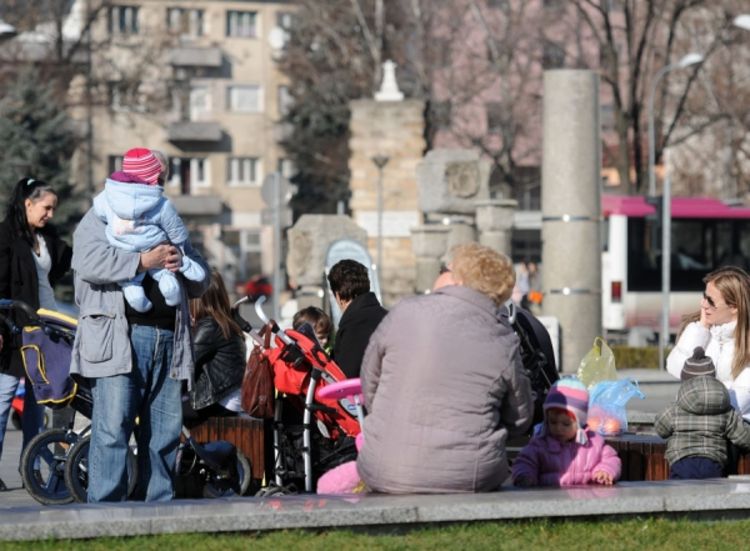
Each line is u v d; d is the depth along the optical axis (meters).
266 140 189.00
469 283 17.31
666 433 20.72
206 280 19.12
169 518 15.53
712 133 125.44
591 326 55.06
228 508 16.12
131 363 18.50
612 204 98.00
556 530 16.38
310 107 158.00
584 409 18.31
